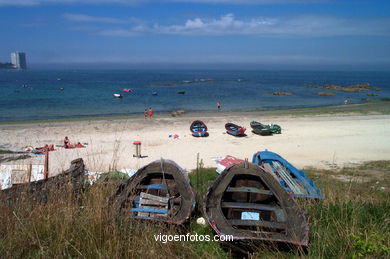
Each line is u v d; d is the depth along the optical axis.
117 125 26.38
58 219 4.52
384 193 7.98
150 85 82.12
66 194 5.34
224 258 4.43
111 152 17.92
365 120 29.33
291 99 53.59
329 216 5.39
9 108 39.22
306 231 4.65
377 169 14.30
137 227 4.51
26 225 4.32
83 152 17.70
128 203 5.81
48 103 44.25
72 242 4.11
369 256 4.04
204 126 23.92
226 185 6.62
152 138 22.00
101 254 3.85
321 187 8.48
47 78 120.12
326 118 30.72
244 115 33.62
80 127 25.20
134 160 16.45
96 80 106.94
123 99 50.28
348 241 4.37
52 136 22.03
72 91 62.69
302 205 6.18
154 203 5.93
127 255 3.92
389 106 41.97
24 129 24.09
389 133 23.55
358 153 18.28
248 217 5.71
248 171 7.11
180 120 29.52
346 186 8.47
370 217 5.24
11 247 3.94
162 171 7.38
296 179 9.02
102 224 4.39
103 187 5.93
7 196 5.11
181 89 70.75
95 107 41.16
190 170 14.16
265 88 77.06
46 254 3.83
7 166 8.73
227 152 18.55
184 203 6.23
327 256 4.20
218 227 5.08
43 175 8.50
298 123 27.97
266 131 23.03
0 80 101.94
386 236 4.54
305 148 19.44
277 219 5.50
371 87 76.50
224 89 72.25
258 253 4.36
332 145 20.14
